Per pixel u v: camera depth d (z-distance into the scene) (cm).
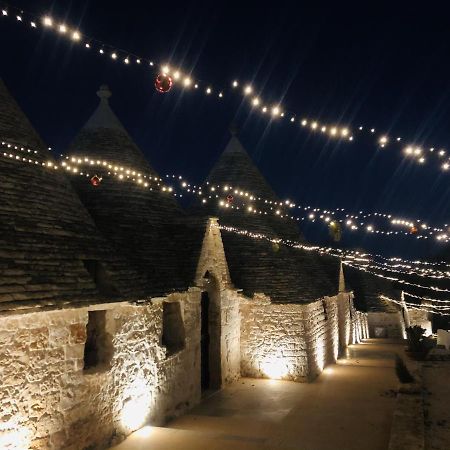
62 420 687
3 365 601
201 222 1238
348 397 1185
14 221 725
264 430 913
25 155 853
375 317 3172
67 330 707
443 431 890
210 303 1308
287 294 1423
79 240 829
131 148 1307
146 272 1005
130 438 823
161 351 976
